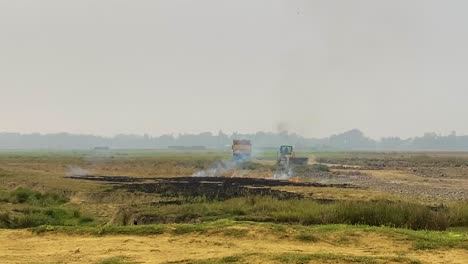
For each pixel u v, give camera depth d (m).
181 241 17.64
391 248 16.80
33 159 124.06
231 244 17.09
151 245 17.09
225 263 14.30
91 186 47.91
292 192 42.78
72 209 31.59
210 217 26.34
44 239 18.42
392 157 167.12
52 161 112.94
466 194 49.84
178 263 14.59
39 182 50.72
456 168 104.94
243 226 19.12
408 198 42.66
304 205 28.64
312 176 73.75
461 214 24.38
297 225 21.69
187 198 36.75
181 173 78.94
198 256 15.35
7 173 59.03
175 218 26.31
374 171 92.25
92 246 17.12
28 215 27.41
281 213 25.86
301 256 14.68
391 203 25.03
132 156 166.62
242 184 52.50
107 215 30.75
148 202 34.66
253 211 27.83
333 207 24.88
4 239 18.45
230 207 28.98
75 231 19.36
